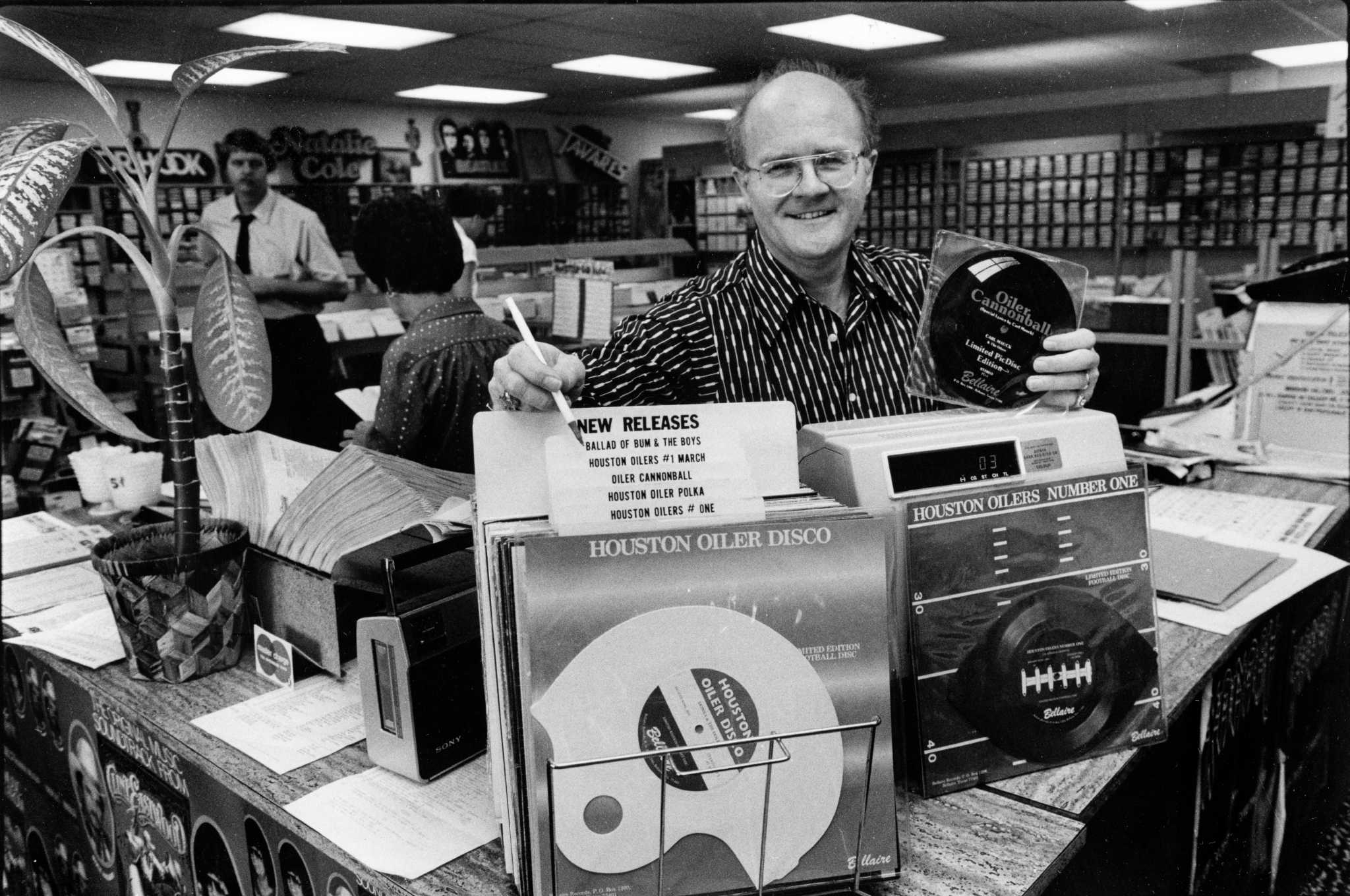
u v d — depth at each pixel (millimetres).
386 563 981
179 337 1199
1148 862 1139
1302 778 2156
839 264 1545
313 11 4828
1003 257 1021
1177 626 1349
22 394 3289
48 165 931
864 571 796
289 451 1258
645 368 1596
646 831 748
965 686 929
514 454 840
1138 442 2309
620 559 756
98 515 2049
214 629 1249
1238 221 7020
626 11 5500
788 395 1589
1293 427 2434
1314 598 1940
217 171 7363
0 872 1743
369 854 872
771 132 1341
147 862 1259
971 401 1057
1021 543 943
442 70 7152
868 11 5777
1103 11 5820
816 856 782
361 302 5551
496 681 816
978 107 10156
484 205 8352
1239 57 7461
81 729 1337
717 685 765
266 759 1044
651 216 9234
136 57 4617
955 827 881
